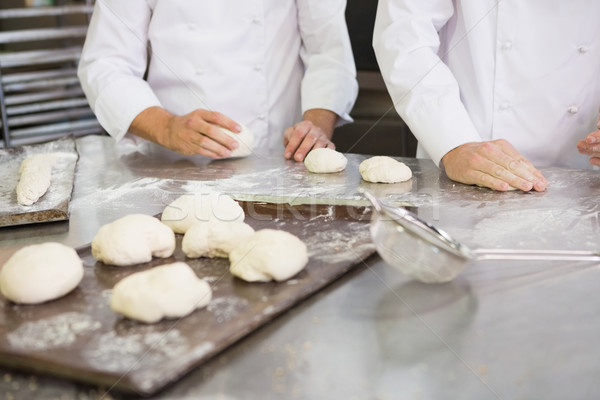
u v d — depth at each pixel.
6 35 2.71
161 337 0.77
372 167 1.50
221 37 1.85
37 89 2.95
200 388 0.69
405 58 1.58
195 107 1.91
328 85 1.99
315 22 2.00
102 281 0.95
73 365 0.71
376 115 2.61
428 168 1.63
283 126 2.08
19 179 1.52
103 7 1.85
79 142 1.96
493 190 1.41
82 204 1.37
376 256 1.04
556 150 1.64
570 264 0.98
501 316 0.83
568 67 1.55
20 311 0.85
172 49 1.86
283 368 0.72
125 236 1.00
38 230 1.23
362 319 0.83
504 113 1.62
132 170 1.64
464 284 0.93
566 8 1.50
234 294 0.88
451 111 1.52
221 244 1.01
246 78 1.92
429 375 0.70
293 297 0.86
